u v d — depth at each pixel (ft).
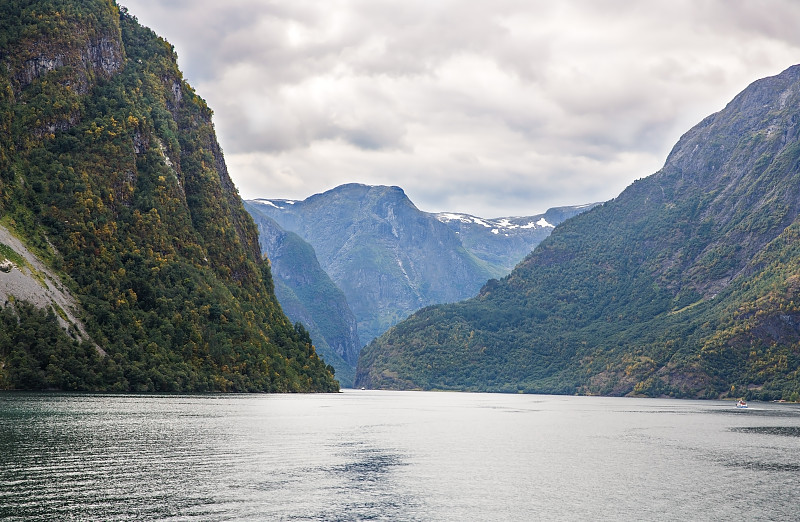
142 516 263.90
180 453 390.21
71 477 314.96
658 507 305.94
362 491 320.91
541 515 289.53
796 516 292.61
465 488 336.29
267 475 345.31
